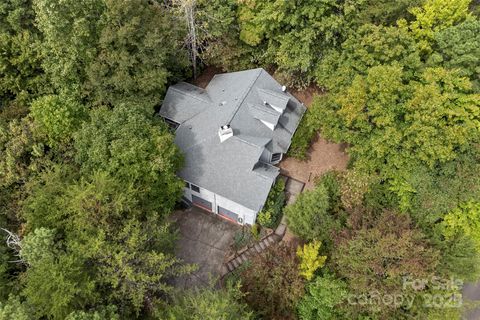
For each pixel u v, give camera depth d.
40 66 33.62
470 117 27.19
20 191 28.19
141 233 25.84
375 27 29.66
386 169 29.44
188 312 23.25
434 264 24.20
